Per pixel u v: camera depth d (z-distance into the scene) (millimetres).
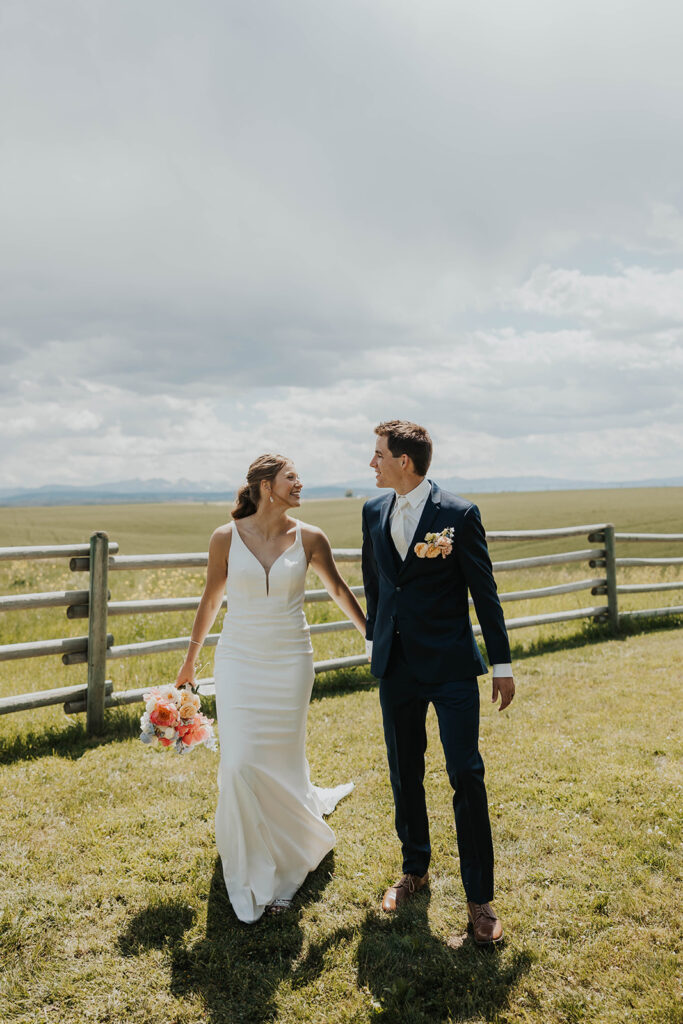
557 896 2951
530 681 6219
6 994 2422
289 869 3066
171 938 2738
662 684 6035
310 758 4523
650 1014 2295
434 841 3441
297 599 3197
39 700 4742
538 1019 2314
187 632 8016
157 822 3623
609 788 3945
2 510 75188
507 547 30188
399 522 2953
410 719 2990
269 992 2451
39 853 3299
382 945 2662
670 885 3002
